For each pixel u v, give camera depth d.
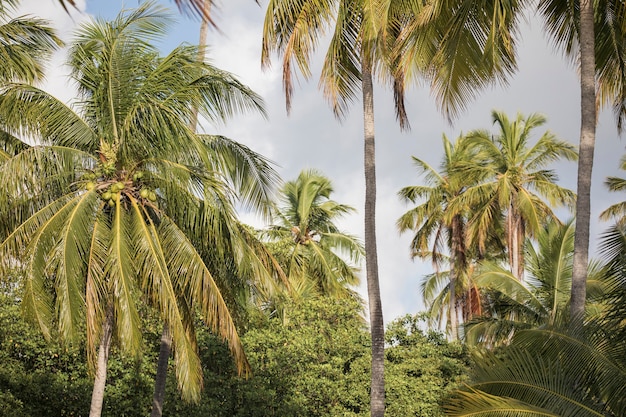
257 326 21.78
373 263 14.68
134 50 14.55
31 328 18.55
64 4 1.75
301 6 14.30
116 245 13.08
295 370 21.27
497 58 12.98
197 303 14.79
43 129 14.45
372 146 15.01
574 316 10.08
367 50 13.12
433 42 13.05
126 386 19.22
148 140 14.45
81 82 14.97
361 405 21.05
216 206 14.08
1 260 12.82
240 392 20.06
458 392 9.20
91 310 12.54
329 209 35.56
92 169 14.18
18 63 15.07
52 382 18.78
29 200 13.89
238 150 15.77
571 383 9.52
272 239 34.00
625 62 14.16
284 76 14.15
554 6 14.14
